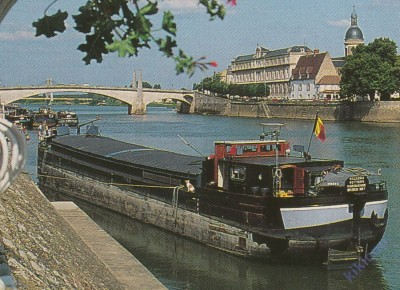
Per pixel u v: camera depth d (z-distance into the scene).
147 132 118.81
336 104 155.25
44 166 55.09
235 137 103.25
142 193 37.84
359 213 27.52
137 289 17.84
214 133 114.94
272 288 25.59
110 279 17.81
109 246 22.30
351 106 151.12
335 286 25.56
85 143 51.78
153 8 3.36
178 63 3.32
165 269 28.16
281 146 32.66
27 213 18.31
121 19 3.48
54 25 3.51
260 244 27.61
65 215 27.53
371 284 25.67
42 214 20.70
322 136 33.19
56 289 12.45
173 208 34.09
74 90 192.62
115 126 141.62
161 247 31.67
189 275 27.28
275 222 27.12
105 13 3.48
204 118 188.75
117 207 41.25
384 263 27.95
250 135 108.06
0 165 7.27
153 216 36.34
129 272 19.39
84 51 3.55
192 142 94.44
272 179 27.59
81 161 48.22
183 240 32.84
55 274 13.63
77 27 3.54
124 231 35.84
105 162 44.19
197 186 32.31
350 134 106.25
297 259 27.19
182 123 156.00
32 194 24.55
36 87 178.12
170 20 3.29
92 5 3.52
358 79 146.12
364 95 152.50
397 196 44.44
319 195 27.11
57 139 56.47
